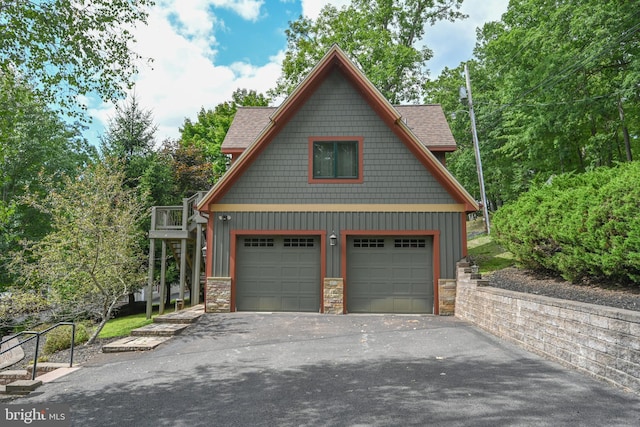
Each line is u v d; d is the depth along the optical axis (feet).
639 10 54.90
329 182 42.78
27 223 74.23
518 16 80.94
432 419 15.75
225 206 43.06
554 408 16.40
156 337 33.06
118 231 39.70
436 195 41.93
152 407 18.28
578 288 29.71
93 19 30.53
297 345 29.19
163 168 85.40
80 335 37.09
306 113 43.57
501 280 38.27
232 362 25.30
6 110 34.78
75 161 82.69
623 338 18.17
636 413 15.66
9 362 34.47
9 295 40.60
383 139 42.86
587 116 68.69
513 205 42.70
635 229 24.35
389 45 93.81
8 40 29.22
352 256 42.52
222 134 118.93
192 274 63.67
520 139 76.23
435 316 40.16
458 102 102.12
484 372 21.54
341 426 15.43
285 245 43.19
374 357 25.52
